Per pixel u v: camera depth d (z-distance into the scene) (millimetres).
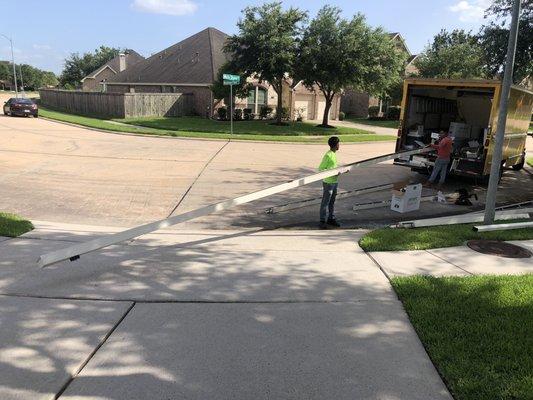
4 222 7305
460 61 44062
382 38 30109
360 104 51344
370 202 10500
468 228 7828
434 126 16219
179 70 41438
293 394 3217
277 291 4977
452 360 3609
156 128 28266
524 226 8094
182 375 3396
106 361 3555
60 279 5133
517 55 15945
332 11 29469
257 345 3840
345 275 5516
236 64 30672
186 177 13203
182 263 5828
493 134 12281
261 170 14977
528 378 3334
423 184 13641
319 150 21812
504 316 4355
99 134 24641
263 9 29625
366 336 4027
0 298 4590
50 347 3729
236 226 8469
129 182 12188
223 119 35688
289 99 40781
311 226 8594
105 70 68000
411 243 6824
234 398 3156
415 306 4539
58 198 10148
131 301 4629
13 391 3164
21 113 33656
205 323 4207
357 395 3225
